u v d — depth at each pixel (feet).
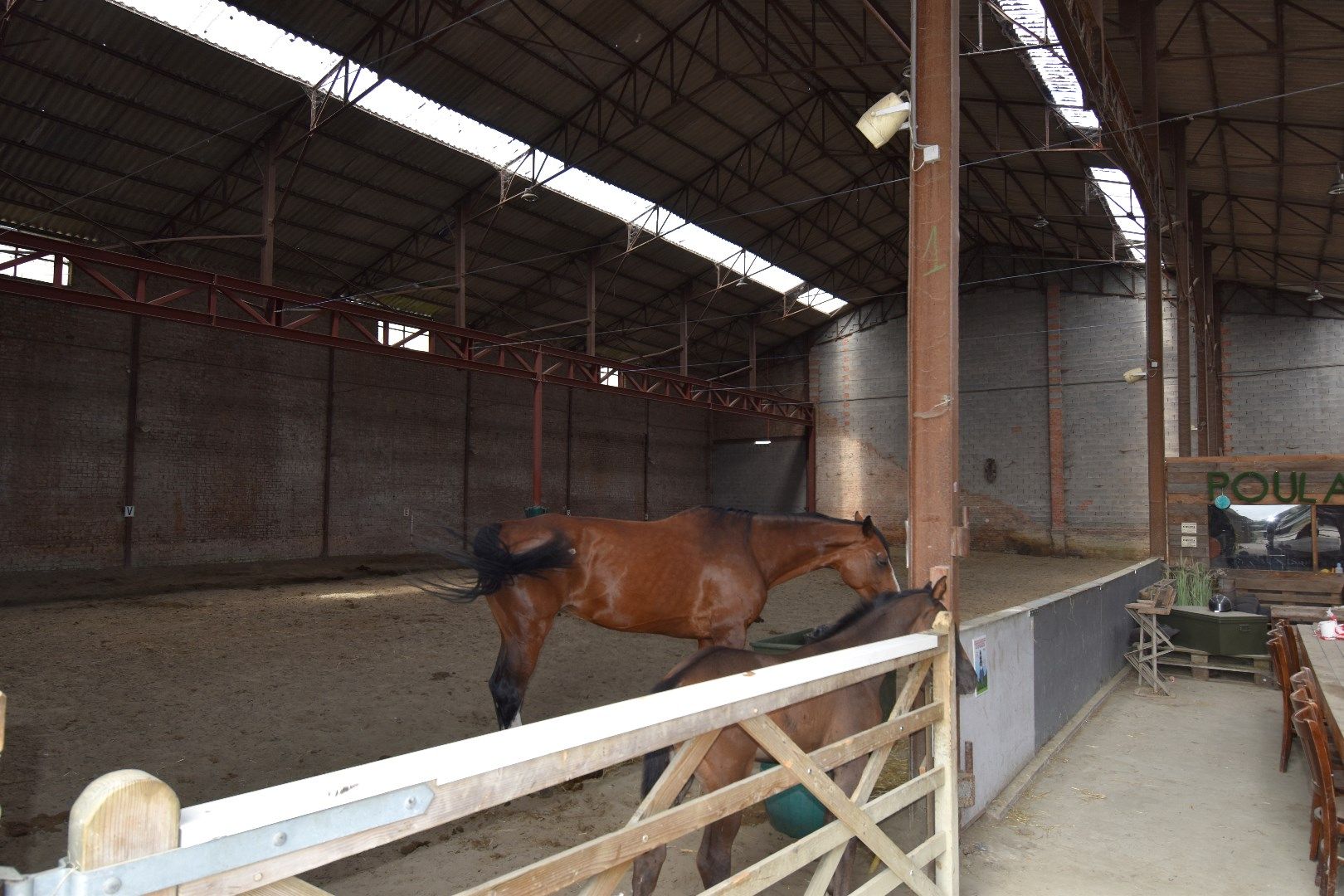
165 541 44.98
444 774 4.01
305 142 40.52
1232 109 36.47
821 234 66.95
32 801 13.15
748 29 42.60
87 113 36.60
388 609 34.63
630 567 13.67
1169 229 41.88
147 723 17.58
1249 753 16.84
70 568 41.01
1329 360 59.52
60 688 20.26
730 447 90.33
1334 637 17.12
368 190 47.42
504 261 59.26
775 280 72.90
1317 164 38.68
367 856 11.35
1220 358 63.67
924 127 10.99
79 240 43.98
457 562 13.33
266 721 17.97
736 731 7.75
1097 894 10.53
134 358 44.27
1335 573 30.99
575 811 13.01
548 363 72.43
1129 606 23.62
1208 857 11.74
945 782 9.43
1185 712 20.24
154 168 41.19
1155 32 31.81
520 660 13.53
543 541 13.52
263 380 50.34
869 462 80.84
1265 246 53.16
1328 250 49.93
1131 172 33.30
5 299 39.42
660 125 48.78
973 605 39.06
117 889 2.97
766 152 53.98
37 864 11.07
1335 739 11.30
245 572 44.93
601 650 26.73
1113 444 67.31
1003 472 72.54
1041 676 16.71
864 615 9.95
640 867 7.46
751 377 78.84
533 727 4.56
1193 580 30.45
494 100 42.88
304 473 52.21
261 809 3.38
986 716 13.29
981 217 67.10
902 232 70.03
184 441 46.14
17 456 39.55
